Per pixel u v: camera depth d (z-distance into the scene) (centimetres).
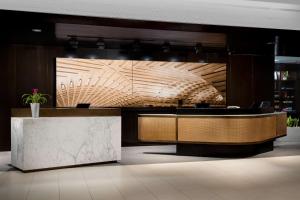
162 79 1121
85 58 1045
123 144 1079
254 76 1188
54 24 750
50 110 696
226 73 1171
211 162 766
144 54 1098
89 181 585
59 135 682
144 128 922
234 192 518
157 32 853
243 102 1180
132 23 763
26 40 945
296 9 733
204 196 496
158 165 730
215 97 1163
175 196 496
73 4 690
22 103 978
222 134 842
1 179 596
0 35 876
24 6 677
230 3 691
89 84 1054
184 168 697
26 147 644
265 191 523
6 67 966
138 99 1105
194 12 743
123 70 1087
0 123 958
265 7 716
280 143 1122
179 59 1129
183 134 870
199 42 1024
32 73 991
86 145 716
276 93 1324
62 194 505
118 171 666
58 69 1016
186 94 1143
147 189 533
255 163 754
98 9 705
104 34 885
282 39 930
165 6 715
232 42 988
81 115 720
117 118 762
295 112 1315
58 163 682
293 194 508
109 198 486
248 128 843
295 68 1320
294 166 720
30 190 526
